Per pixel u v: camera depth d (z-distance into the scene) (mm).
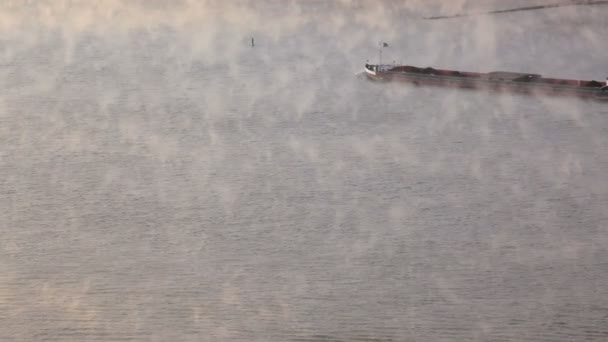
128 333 95875
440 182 130250
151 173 133750
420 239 114312
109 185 130250
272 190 128000
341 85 172750
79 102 163000
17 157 139875
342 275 106375
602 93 166250
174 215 121188
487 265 108188
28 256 111250
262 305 100562
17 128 151250
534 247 112438
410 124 152875
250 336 95250
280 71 179625
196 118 154875
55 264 109375
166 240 114875
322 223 118688
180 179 131750
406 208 122438
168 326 97062
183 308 100188
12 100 164000
